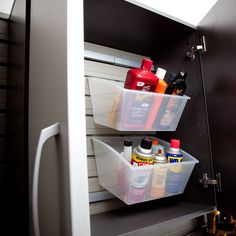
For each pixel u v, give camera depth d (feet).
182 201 3.67
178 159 3.25
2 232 3.67
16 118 3.06
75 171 1.67
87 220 1.68
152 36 3.72
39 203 2.58
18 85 3.00
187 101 3.63
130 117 2.93
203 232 3.96
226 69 2.89
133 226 2.60
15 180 2.99
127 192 2.74
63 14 1.90
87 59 3.82
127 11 2.92
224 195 2.94
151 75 3.05
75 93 1.76
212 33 3.16
